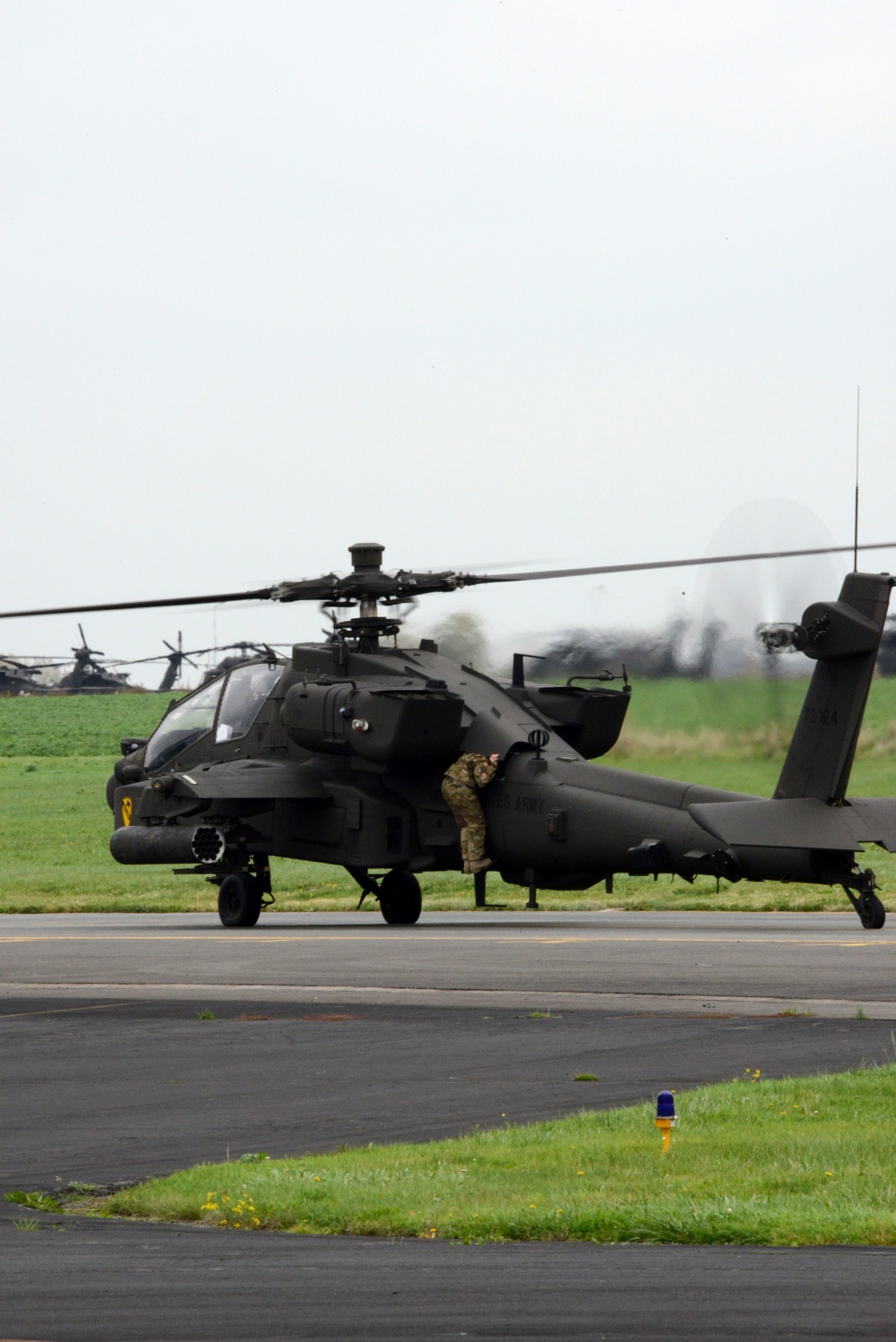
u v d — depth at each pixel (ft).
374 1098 139.44
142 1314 81.41
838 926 288.30
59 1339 77.51
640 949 248.73
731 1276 87.66
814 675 254.68
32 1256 94.02
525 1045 165.99
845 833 250.37
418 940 274.77
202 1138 125.70
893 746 485.97
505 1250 94.79
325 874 443.32
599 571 277.03
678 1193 103.50
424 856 313.53
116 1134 127.65
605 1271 88.99
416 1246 95.86
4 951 270.46
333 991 213.46
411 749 300.81
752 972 216.74
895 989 199.00
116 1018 193.26
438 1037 172.76
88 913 387.96
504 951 251.80
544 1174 108.99
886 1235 94.99
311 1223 100.89
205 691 351.67
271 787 316.40
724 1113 125.39
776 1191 103.86
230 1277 88.43
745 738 258.37
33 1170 116.78
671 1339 75.87
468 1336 76.95
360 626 320.91
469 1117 130.72
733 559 258.78
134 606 304.71
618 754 379.14
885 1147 112.78
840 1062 150.71
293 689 321.11
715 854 268.00
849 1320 78.74
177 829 327.67
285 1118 132.16
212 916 366.43
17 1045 173.06
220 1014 194.80
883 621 245.86
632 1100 135.85
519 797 298.97
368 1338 76.95
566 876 298.56
